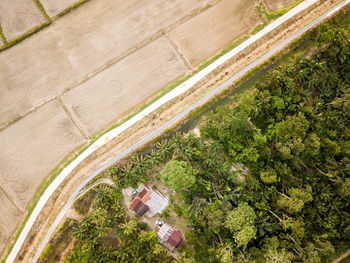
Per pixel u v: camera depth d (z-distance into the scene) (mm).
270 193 39094
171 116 44281
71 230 42281
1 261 42875
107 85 45594
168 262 39188
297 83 41562
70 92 45375
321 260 39969
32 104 45125
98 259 38812
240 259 36062
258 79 44969
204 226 38938
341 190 37406
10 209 43938
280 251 36312
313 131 40625
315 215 39219
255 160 39344
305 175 40469
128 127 44688
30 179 44375
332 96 41875
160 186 42812
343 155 40031
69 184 43500
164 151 41344
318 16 45031
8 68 45438
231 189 40125
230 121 38500
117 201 41969
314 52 43969
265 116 42219
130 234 40625
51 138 44906
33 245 42469
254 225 37531
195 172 39312
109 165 43250
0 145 44562
